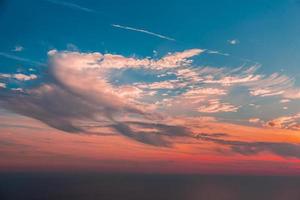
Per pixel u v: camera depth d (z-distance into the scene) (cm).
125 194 2638
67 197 2267
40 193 2234
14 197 2056
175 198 2675
